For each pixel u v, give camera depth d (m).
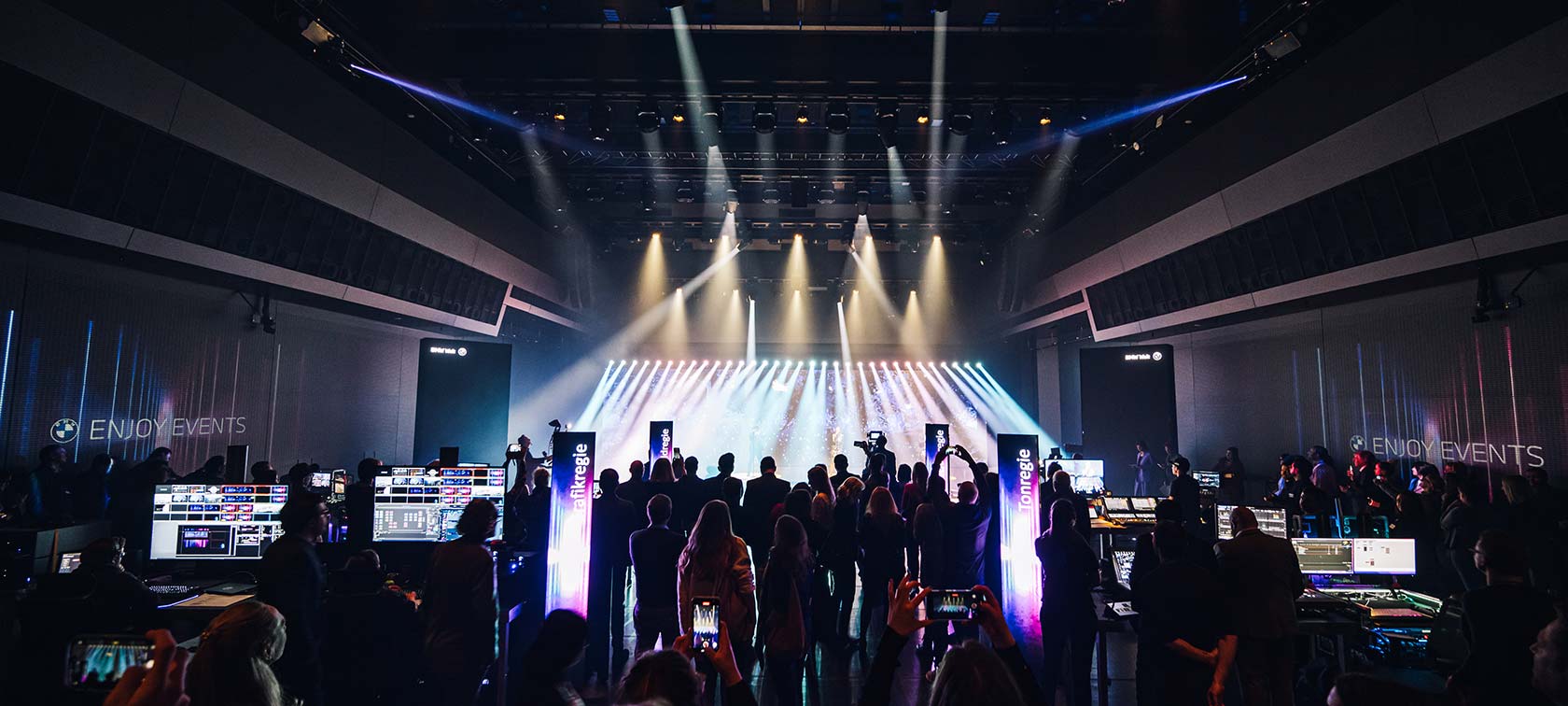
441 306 15.98
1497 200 7.89
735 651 4.80
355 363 15.56
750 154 14.93
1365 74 8.30
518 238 17.47
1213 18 9.77
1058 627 5.20
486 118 13.05
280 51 9.05
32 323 8.66
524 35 10.80
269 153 9.62
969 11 10.29
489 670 5.53
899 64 10.81
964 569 6.68
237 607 3.08
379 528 6.20
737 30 10.81
